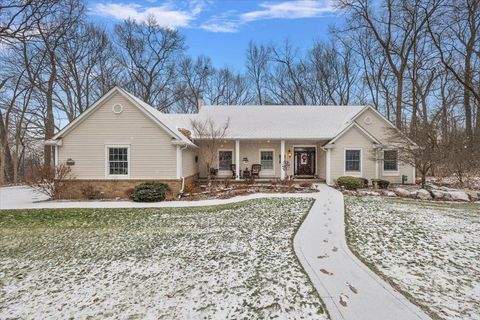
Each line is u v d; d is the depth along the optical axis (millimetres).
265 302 3242
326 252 4906
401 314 2902
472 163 14602
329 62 30547
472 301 3236
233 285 3723
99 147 12742
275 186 14492
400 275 3971
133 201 11250
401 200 10898
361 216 7797
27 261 4934
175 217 8242
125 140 12781
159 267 4473
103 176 12742
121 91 12602
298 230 6371
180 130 15672
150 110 13844
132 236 6363
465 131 16969
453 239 5645
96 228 7172
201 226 7090
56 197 12203
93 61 25438
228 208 9344
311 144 18266
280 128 17406
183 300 3371
